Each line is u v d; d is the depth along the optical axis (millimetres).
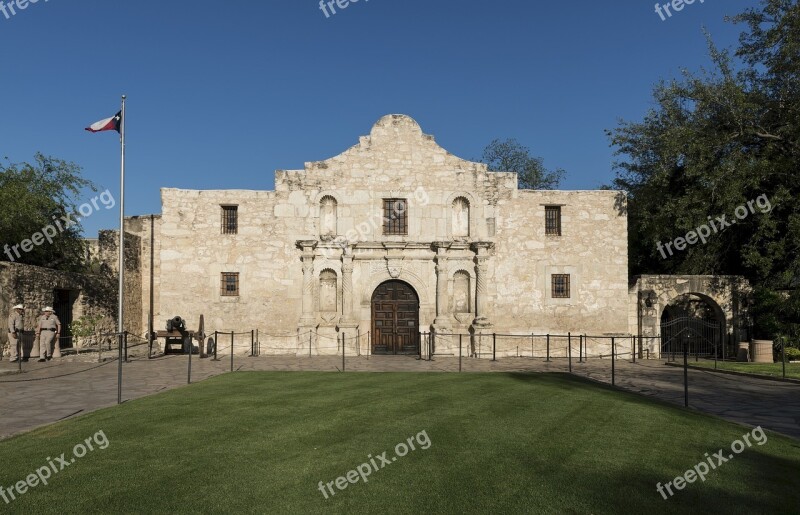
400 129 28422
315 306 27562
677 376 20594
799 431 11531
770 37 26641
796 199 26234
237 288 27734
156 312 29906
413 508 7102
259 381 17125
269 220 27891
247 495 7410
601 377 20109
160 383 16891
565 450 9562
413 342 27828
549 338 27641
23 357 22516
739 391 16891
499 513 6984
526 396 14719
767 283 28281
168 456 8938
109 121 24656
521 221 28312
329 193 28000
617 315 28188
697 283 28703
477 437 10297
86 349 25578
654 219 29609
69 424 10961
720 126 28891
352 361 24609
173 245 27688
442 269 27641
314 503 7207
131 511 6883
